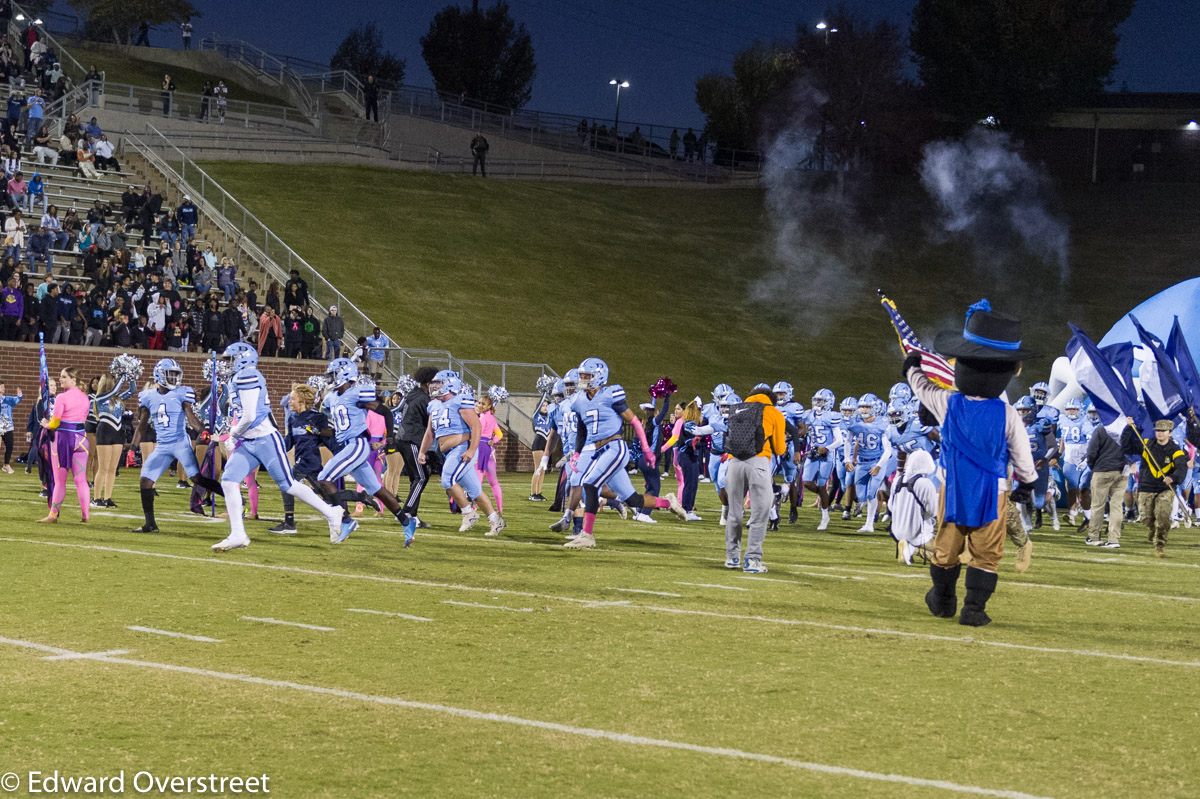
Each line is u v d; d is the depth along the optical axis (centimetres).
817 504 2298
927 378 925
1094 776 496
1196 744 548
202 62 5962
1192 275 5534
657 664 697
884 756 520
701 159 6675
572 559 1200
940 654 748
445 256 4666
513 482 2622
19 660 665
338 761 499
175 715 564
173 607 839
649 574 1098
